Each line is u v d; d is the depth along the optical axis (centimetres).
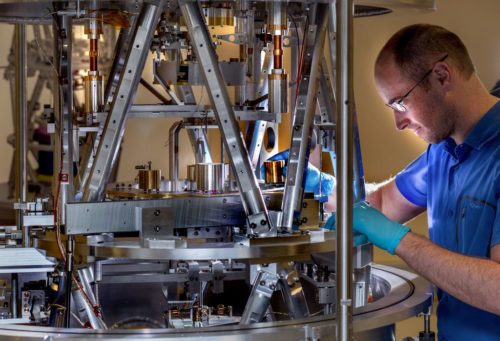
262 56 294
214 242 244
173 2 252
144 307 285
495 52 641
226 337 206
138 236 253
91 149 286
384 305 243
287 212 246
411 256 226
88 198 246
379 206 298
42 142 586
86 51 520
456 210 249
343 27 187
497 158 237
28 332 212
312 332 212
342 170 189
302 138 249
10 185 593
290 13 269
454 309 252
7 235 311
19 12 288
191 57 279
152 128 572
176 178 286
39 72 585
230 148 240
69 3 257
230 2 261
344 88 188
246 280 272
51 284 270
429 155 271
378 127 634
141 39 245
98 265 261
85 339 205
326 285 255
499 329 239
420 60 234
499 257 221
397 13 301
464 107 241
